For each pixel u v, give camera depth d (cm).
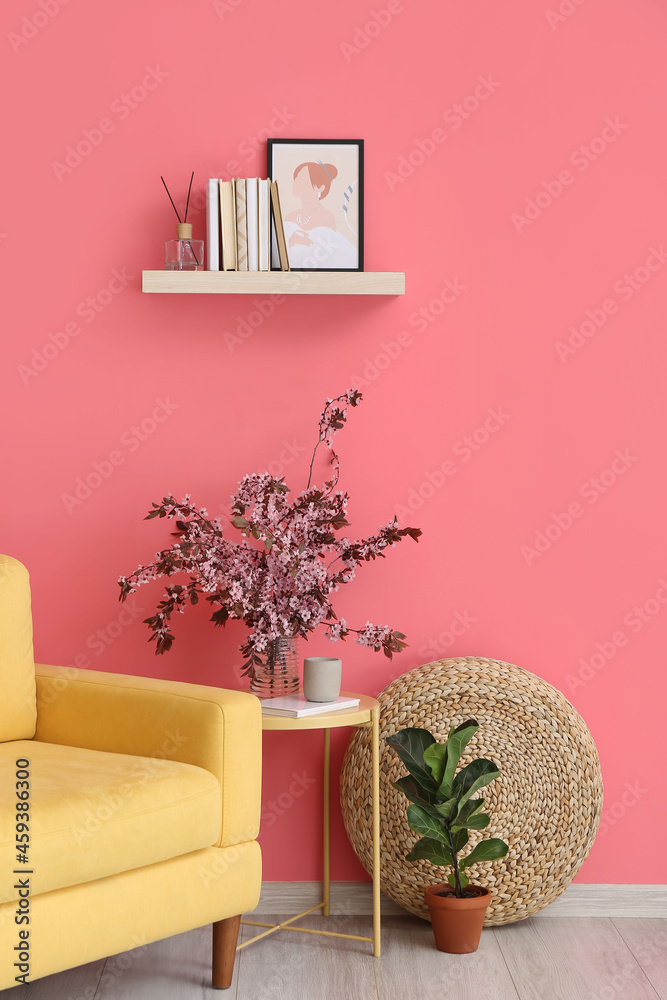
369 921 260
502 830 246
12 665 237
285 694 246
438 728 251
